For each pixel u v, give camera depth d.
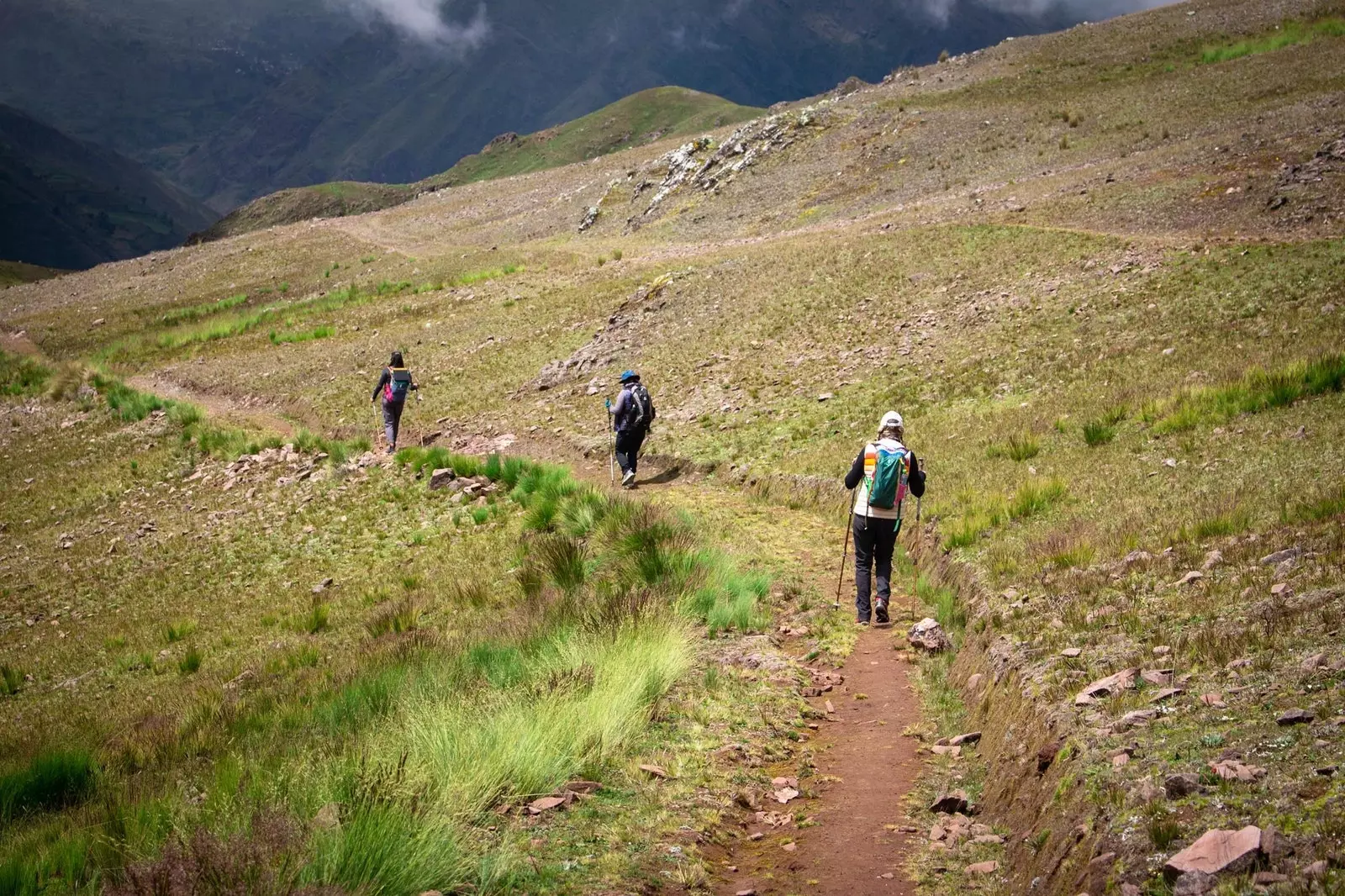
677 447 20.73
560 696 6.44
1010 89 61.78
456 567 14.64
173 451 28.48
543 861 4.58
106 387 39.12
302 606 14.67
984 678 6.80
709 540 12.59
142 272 85.12
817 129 66.06
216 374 41.28
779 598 10.37
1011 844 4.55
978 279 26.62
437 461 21.19
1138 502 9.72
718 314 31.19
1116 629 6.21
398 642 10.59
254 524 20.53
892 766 6.07
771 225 51.44
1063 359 18.61
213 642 13.61
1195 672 5.08
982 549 10.19
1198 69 53.66
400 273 63.41
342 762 5.32
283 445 26.50
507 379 31.62
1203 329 17.08
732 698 7.19
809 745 6.55
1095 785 4.18
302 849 4.12
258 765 5.93
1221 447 10.83
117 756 8.14
